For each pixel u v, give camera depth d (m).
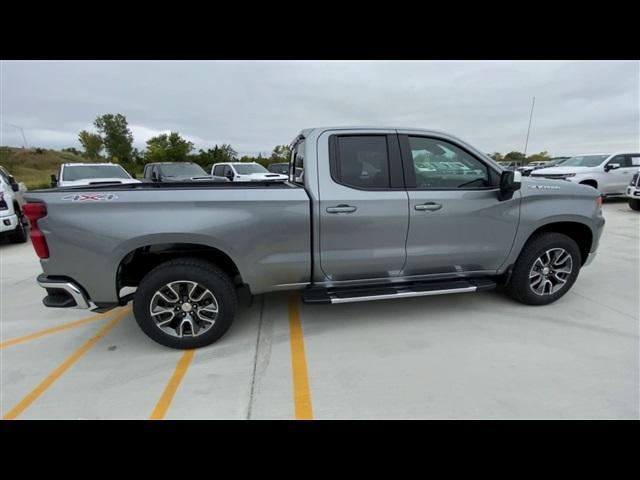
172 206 2.64
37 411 2.26
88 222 2.57
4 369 2.73
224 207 2.71
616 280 4.42
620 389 2.35
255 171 15.02
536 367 2.61
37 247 2.59
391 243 3.05
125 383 2.53
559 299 3.83
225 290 2.86
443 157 3.15
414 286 3.22
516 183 3.03
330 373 2.59
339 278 3.08
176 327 2.91
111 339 3.19
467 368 2.61
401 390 2.38
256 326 3.36
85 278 2.66
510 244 3.34
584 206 3.46
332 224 2.90
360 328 3.29
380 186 3.00
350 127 3.03
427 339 3.05
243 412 2.21
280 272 2.94
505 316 3.46
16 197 7.71
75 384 2.52
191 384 2.50
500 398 2.28
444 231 3.14
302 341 3.06
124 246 2.61
